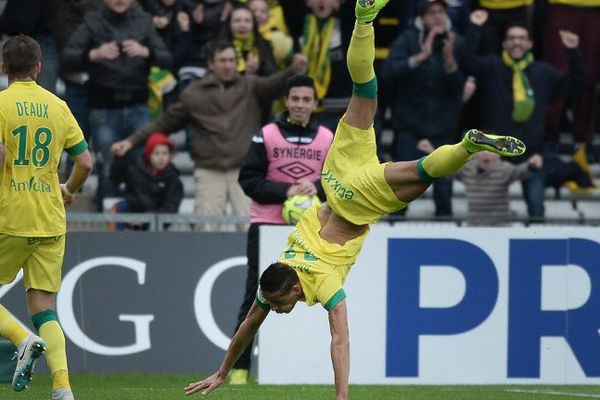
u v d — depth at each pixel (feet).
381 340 90.22
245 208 114.11
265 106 115.85
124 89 117.70
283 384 88.94
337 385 62.54
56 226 69.56
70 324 100.07
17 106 67.77
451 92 121.29
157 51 118.62
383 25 129.59
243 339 64.95
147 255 101.76
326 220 67.51
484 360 91.45
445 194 125.80
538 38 133.18
